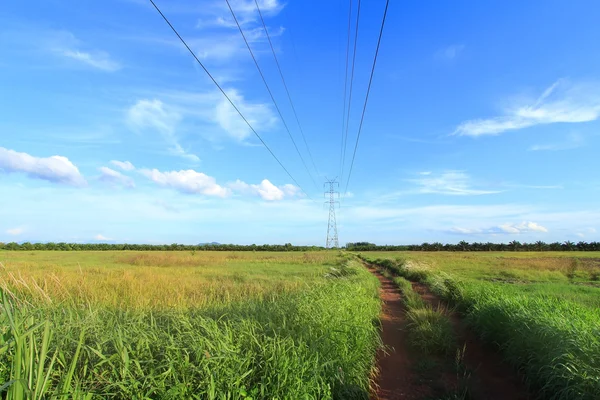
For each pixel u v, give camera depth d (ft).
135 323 19.27
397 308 46.14
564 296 45.73
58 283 40.16
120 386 12.08
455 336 29.60
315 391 15.17
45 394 11.39
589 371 16.88
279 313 22.67
